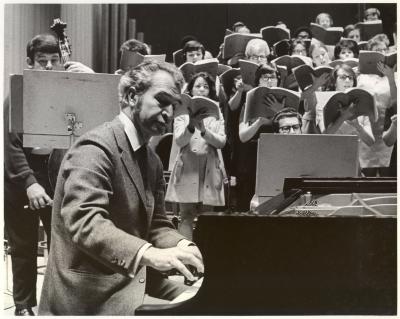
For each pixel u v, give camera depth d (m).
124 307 1.83
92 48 4.19
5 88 3.84
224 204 3.66
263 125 3.56
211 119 3.60
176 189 3.63
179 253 1.62
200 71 3.60
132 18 4.31
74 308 1.86
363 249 1.56
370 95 3.62
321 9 4.32
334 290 1.56
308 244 1.57
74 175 1.76
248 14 4.33
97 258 1.69
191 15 4.34
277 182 2.76
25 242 3.23
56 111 2.86
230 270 1.57
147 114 1.94
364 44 4.14
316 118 3.73
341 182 2.37
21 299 3.21
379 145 3.84
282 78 3.82
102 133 1.87
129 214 1.88
